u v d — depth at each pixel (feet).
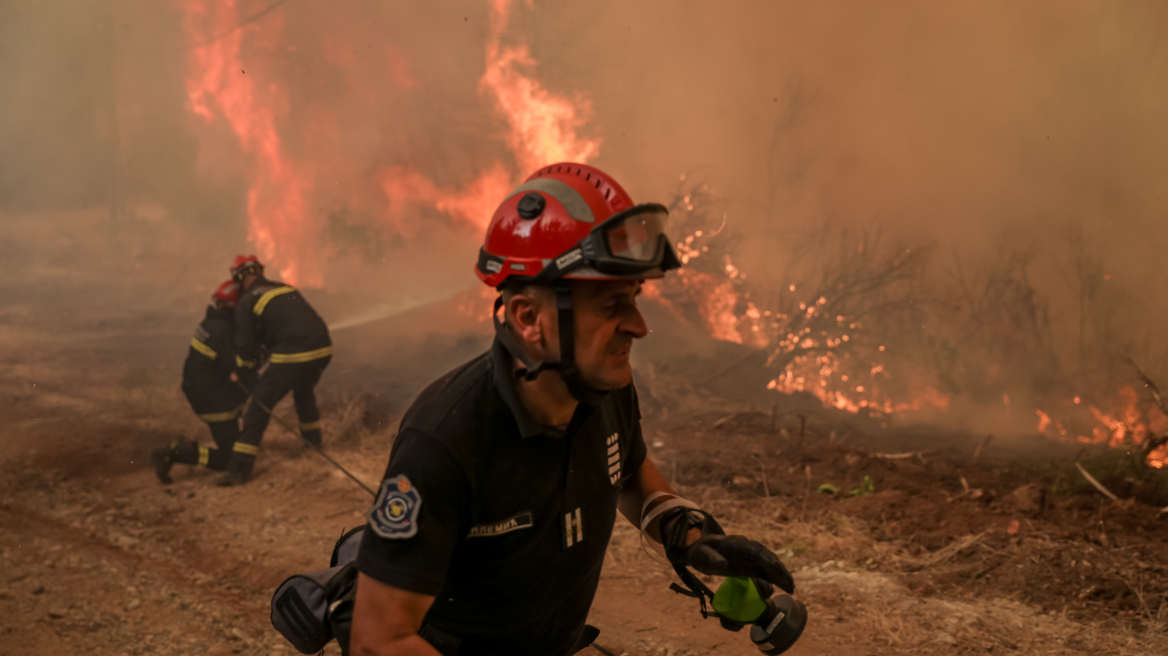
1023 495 16.20
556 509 5.32
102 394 28.07
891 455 19.79
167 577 14.92
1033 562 13.83
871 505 16.58
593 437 5.54
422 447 4.81
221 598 14.11
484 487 4.97
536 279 4.72
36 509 18.24
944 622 12.44
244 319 19.89
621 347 4.82
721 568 5.49
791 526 16.08
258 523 17.35
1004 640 11.92
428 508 4.76
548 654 5.96
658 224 4.85
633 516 6.70
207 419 20.39
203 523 17.37
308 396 21.22
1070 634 11.98
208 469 21.13
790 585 5.29
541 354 4.84
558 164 5.13
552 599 5.63
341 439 22.85
